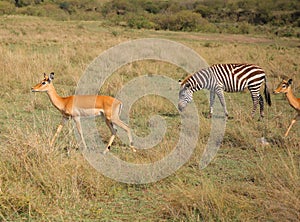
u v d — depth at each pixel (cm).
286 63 1811
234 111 1019
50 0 6116
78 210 512
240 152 744
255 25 5109
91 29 3581
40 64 1488
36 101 1022
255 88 993
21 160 584
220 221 482
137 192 572
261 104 995
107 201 543
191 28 4100
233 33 4066
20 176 566
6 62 1452
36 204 503
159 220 495
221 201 500
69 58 1742
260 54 2089
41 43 2303
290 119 959
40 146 607
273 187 550
